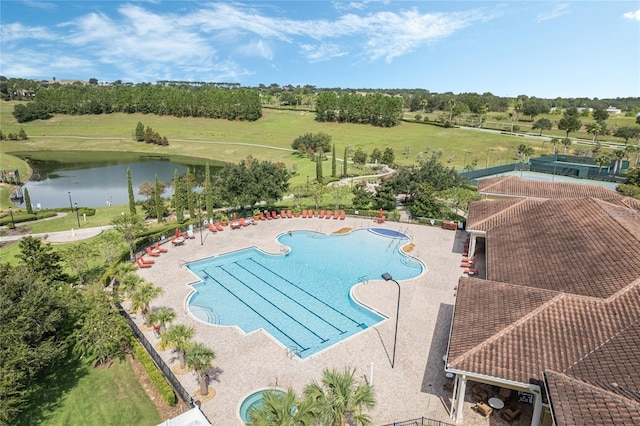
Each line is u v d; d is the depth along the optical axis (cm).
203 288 3512
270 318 3044
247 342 2672
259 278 3722
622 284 2200
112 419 2055
